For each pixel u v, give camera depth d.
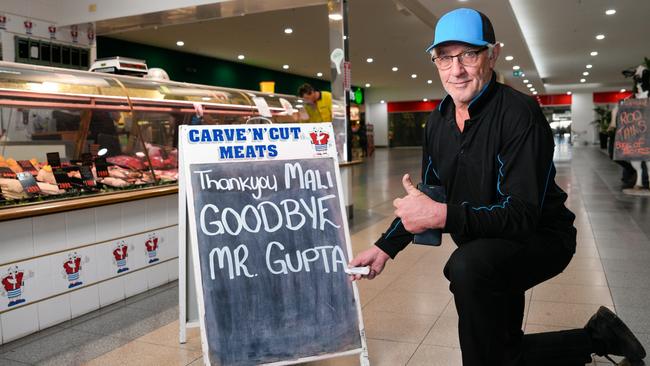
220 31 11.97
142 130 4.14
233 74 16.86
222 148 2.32
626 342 1.90
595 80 25.36
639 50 16.03
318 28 11.73
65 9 6.62
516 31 10.95
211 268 2.16
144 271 3.64
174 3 6.16
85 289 3.21
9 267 2.78
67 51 6.68
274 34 12.38
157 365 2.46
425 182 1.94
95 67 4.64
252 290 2.17
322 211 2.33
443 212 1.48
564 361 2.00
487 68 1.58
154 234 3.71
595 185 9.27
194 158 2.28
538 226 1.65
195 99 4.57
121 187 3.59
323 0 6.09
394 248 1.87
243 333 2.13
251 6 6.21
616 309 3.00
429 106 29.47
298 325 2.19
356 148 20.78
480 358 1.60
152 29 11.64
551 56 17.11
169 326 2.97
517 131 1.53
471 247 1.59
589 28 12.58
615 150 7.83
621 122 7.73
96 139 3.78
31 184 3.13
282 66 17.95
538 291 3.38
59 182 3.28
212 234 2.20
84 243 3.19
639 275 3.68
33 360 2.56
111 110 3.87
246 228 2.23
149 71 4.87
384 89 28.25
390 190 9.33
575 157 17.38
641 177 8.12
